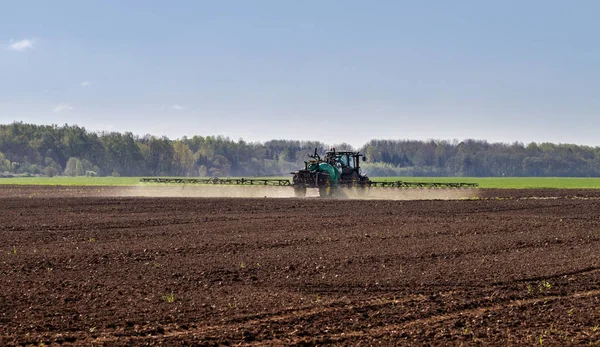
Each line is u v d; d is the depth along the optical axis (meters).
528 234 25.00
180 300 14.41
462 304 14.12
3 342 11.50
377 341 11.73
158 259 19.25
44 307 13.68
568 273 17.34
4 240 23.09
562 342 11.62
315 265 18.31
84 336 11.90
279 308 13.78
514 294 15.07
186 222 28.77
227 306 13.92
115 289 15.41
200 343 11.58
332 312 13.52
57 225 27.48
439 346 11.45
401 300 14.54
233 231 25.62
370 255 19.89
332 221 29.12
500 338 11.88
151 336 11.95
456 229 26.38
